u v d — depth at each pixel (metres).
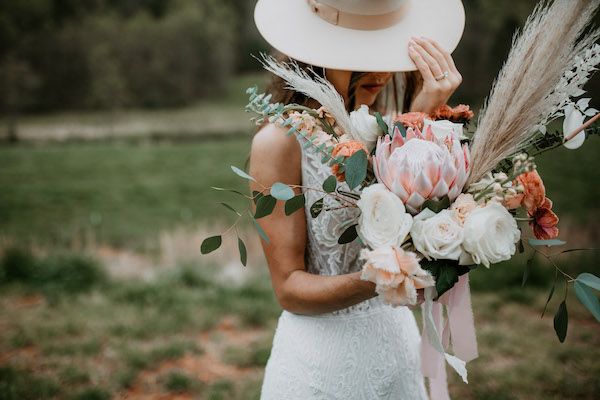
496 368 4.04
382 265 1.03
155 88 41.81
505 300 5.59
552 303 5.43
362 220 1.16
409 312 1.69
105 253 8.49
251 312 5.29
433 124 1.24
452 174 1.12
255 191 1.36
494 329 4.80
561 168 13.64
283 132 1.42
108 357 4.46
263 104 1.29
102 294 6.03
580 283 1.17
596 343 4.45
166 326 5.00
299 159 1.44
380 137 1.26
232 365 4.37
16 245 7.61
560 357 4.18
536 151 1.27
